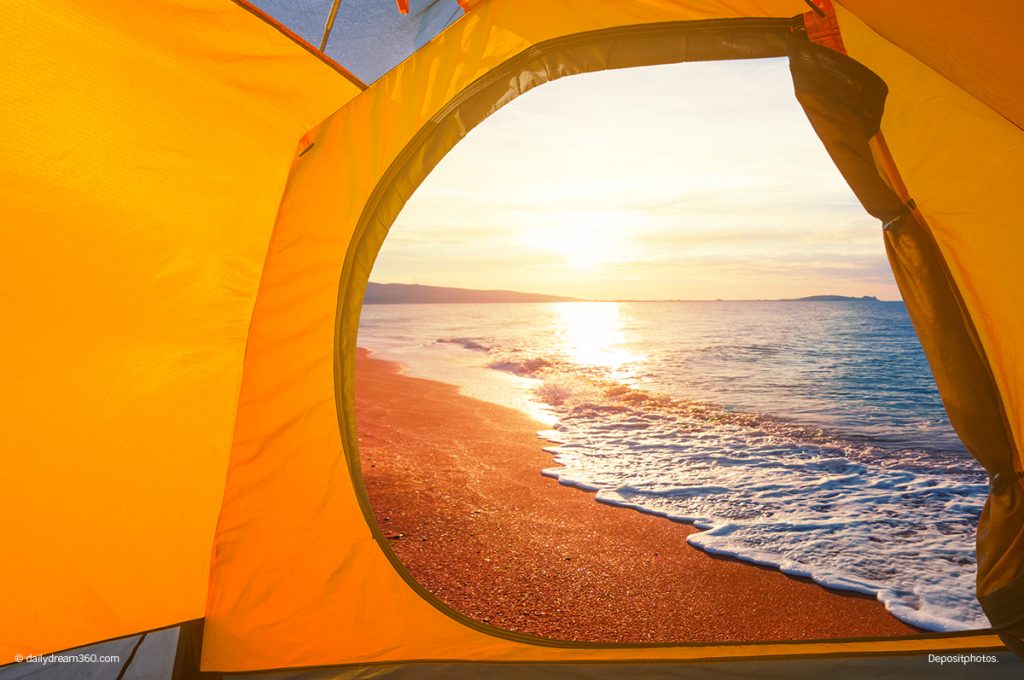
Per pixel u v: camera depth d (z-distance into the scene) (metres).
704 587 3.55
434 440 7.43
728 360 14.04
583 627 3.15
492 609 3.36
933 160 2.56
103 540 2.25
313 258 2.52
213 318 2.43
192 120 2.25
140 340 2.29
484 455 6.72
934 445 6.98
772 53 2.55
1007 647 2.40
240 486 2.49
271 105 2.35
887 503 4.97
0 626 2.11
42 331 2.12
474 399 10.20
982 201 2.51
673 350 15.97
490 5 2.49
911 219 2.58
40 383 2.14
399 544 4.29
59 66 2.04
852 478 5.70
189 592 2.41
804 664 2.37
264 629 2.45
